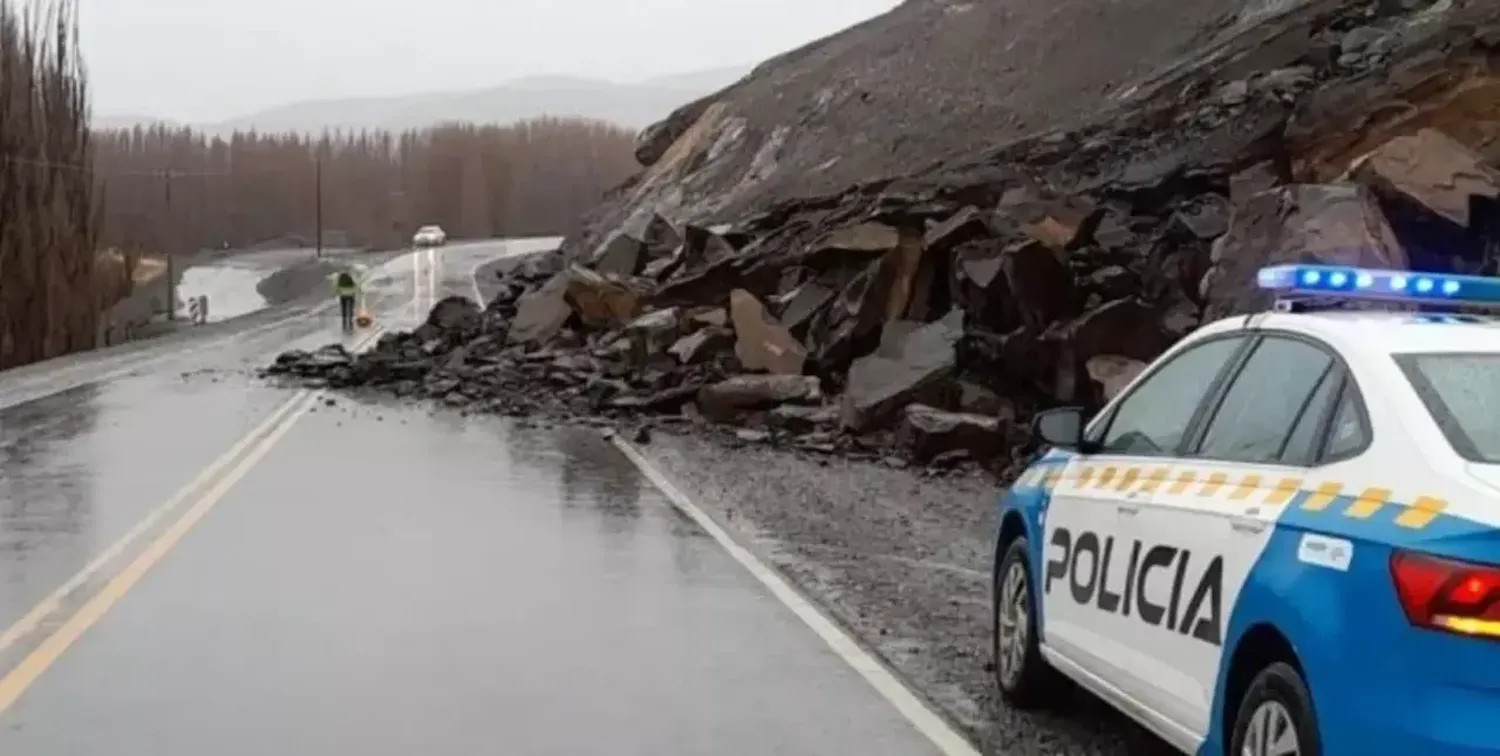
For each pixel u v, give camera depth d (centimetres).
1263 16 3825
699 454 1898
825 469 1777
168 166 15075
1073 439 729
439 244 10188
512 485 1584
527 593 1041
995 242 2208
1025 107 4306
